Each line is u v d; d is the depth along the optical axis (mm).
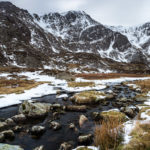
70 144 6777
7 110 12727
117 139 5355
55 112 11523
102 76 51125
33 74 49000
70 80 37500
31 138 7617
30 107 11211
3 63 64688
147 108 9398
